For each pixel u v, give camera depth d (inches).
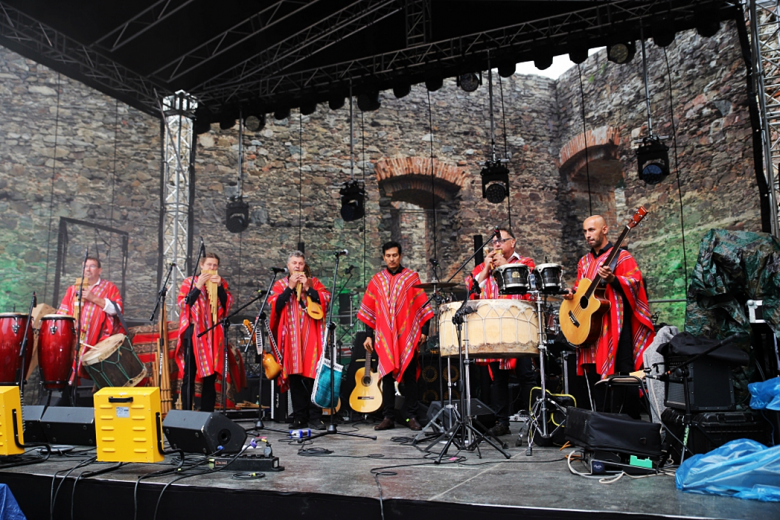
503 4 276.8
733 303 137.6
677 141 404.8
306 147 456.8
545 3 275.6
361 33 297.9
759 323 132.0
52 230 396.5
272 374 218.4
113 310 210.7
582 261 166.6
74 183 406.9
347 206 353.4
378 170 463.8
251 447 122.3
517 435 172.7
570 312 159.2
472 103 489.7
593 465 107.1
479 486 97.3
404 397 201.0
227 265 428.5
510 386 238.8
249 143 446.9
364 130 468.1
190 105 341.1
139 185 420.2
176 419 117.4
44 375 179.9
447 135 480.7
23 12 262.2
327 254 446.6
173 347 233.5
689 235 391.5
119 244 407.8
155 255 415.2
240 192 358.3
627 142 441.4
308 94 322.3
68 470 114.0
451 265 478.6
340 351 266.4
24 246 389.4
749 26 293.6
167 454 132.6
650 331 152.6
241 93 326.3
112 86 310.3
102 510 104.5
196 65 299.4
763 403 109.1
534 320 144.4
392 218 539.8
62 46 281.9
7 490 91.6
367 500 89.4
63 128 409.7
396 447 151.2
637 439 112.0
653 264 414.9
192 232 353.4
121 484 103.7
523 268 140.5
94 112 417.7
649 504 83.9
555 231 488.4
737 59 367.2
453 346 146.0
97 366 193.2
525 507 83.0
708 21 268.7
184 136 355.9
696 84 393.1
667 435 120.6
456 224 479.2
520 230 480.7
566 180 498.9
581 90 445.7
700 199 386.9
